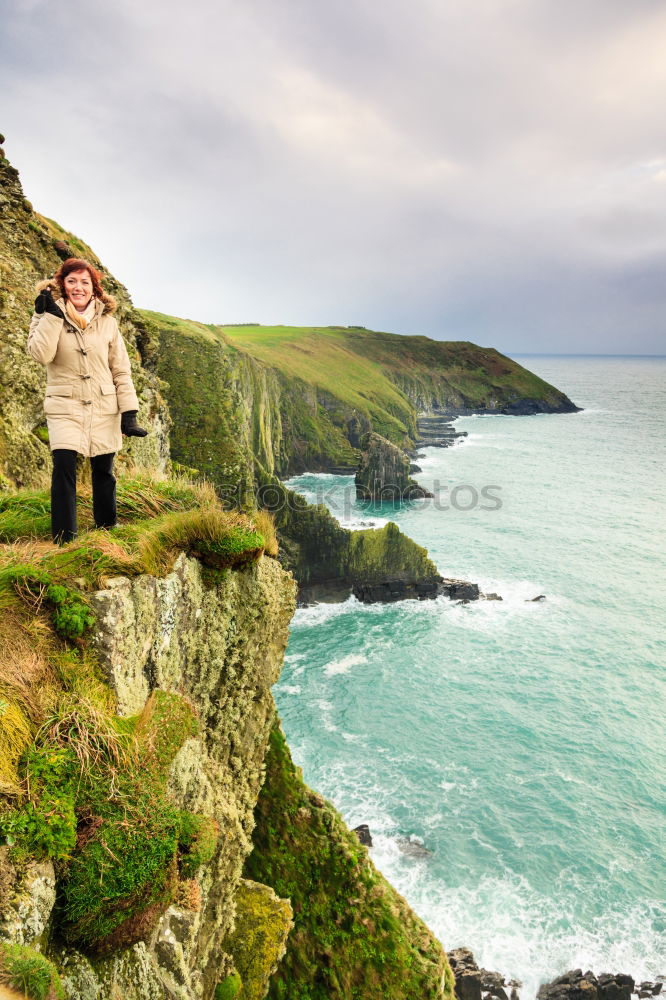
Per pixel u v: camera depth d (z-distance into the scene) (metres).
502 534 74.62
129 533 5.97
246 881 8.57
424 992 11.84
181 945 4.39
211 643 6.54
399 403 159.00
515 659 44.62
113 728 4.23
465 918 24.50
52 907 3.47
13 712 3.86
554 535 74.25
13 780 3.58
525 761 33.59
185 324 91.69
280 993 11.27
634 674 42.62
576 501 91.81
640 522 80.25
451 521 80.69
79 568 5.04
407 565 55.12
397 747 34.53
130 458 16.59
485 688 40.72
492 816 29.66
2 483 8.55
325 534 53.88
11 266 13.48
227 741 7.22
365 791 31.11
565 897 25.58
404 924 12.89
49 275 14.92
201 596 6.36
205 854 4.54
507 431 168.75
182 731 4.83
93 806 3.82
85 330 5.66
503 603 54.41
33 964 2.84
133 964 3.98
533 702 39.12
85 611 4.71
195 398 67.50
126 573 5.24
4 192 14.73
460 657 44.88
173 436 64.12
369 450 91.88
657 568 63.28
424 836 28.34
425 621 50.88
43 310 5.48
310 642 46.97
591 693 40.22
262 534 7.53
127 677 4.89
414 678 41.84
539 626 50.03
